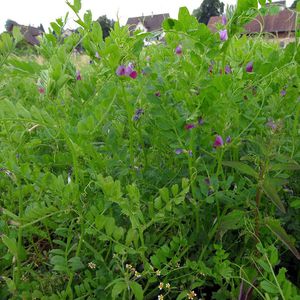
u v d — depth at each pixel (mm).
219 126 1552
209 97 1463
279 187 1464
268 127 1631
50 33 1834
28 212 1325
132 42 1560
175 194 1341
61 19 1828
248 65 1708
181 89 1649
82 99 1869
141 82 1771
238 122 1676
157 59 2322
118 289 1221
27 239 1836
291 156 1624
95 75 1868
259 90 1798
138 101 1839
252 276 1310
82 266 1339
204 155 1688
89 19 1510
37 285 1419
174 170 1781
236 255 1578
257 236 1383
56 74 1364
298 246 1567
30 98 2562
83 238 1424
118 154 1652
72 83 1802
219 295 1369
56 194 1438
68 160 1773
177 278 1453
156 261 1344
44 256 1737
